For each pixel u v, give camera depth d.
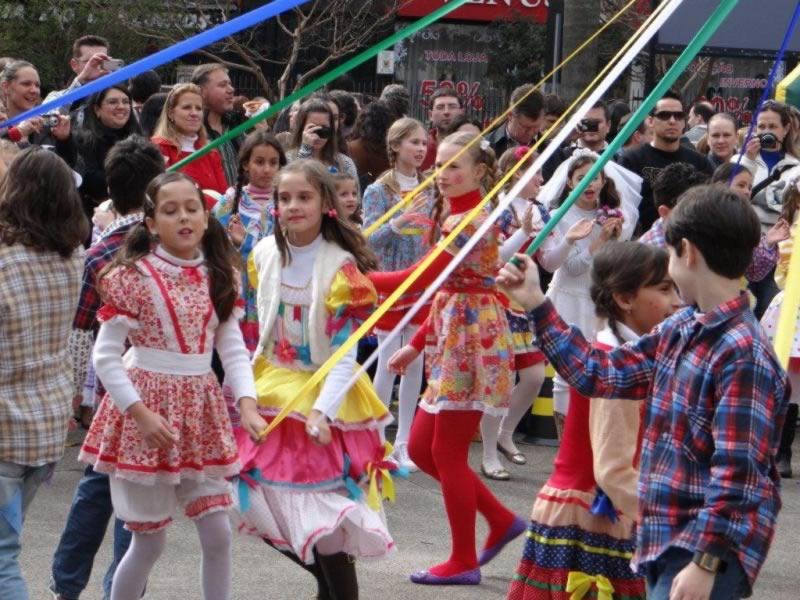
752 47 16.00
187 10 26.31
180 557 7.06
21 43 26.12
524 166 9.09
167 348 5.31
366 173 11.34
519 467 9.69
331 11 26.23
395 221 9.02
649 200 11.16
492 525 6.96
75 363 7.61
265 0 26.98
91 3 26.09
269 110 4.86
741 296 4.05
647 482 4.07
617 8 25.45
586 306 9.27
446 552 7.48
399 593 6.69
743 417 3.87
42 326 5.16
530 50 29.58
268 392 5.67
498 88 29.86
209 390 5.40
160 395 5.29
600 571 5.43
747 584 3.94
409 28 4.69
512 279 4.32
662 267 5.21
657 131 11.25
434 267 7.02
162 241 5.41
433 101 12.19
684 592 3.84
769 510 3.93
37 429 5.11
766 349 3.97
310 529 5.46
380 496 5.80
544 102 11.69
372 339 10.38
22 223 5.13
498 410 6.98
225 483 5.43
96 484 5.86
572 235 7.42
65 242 5.19
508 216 8.27
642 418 5.19
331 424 5.62
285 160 8.40
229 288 5.48
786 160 11.26
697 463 3.98
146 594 6.43
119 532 5.83
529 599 5.53
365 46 27.53
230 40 25.03
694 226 4.01
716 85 21.25
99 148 9.79
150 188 5.37
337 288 5.65
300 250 5.79
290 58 25.70
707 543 3.83
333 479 5.61
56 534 7.39
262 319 5.80
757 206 11.04
